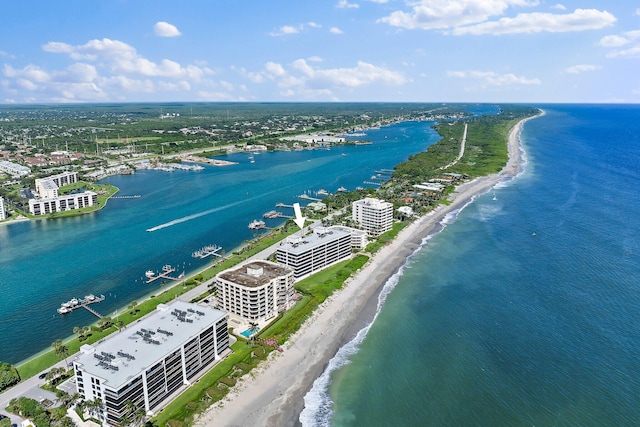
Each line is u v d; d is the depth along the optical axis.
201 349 191.88
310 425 165.62
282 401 177.38
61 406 171.75
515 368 194.00
